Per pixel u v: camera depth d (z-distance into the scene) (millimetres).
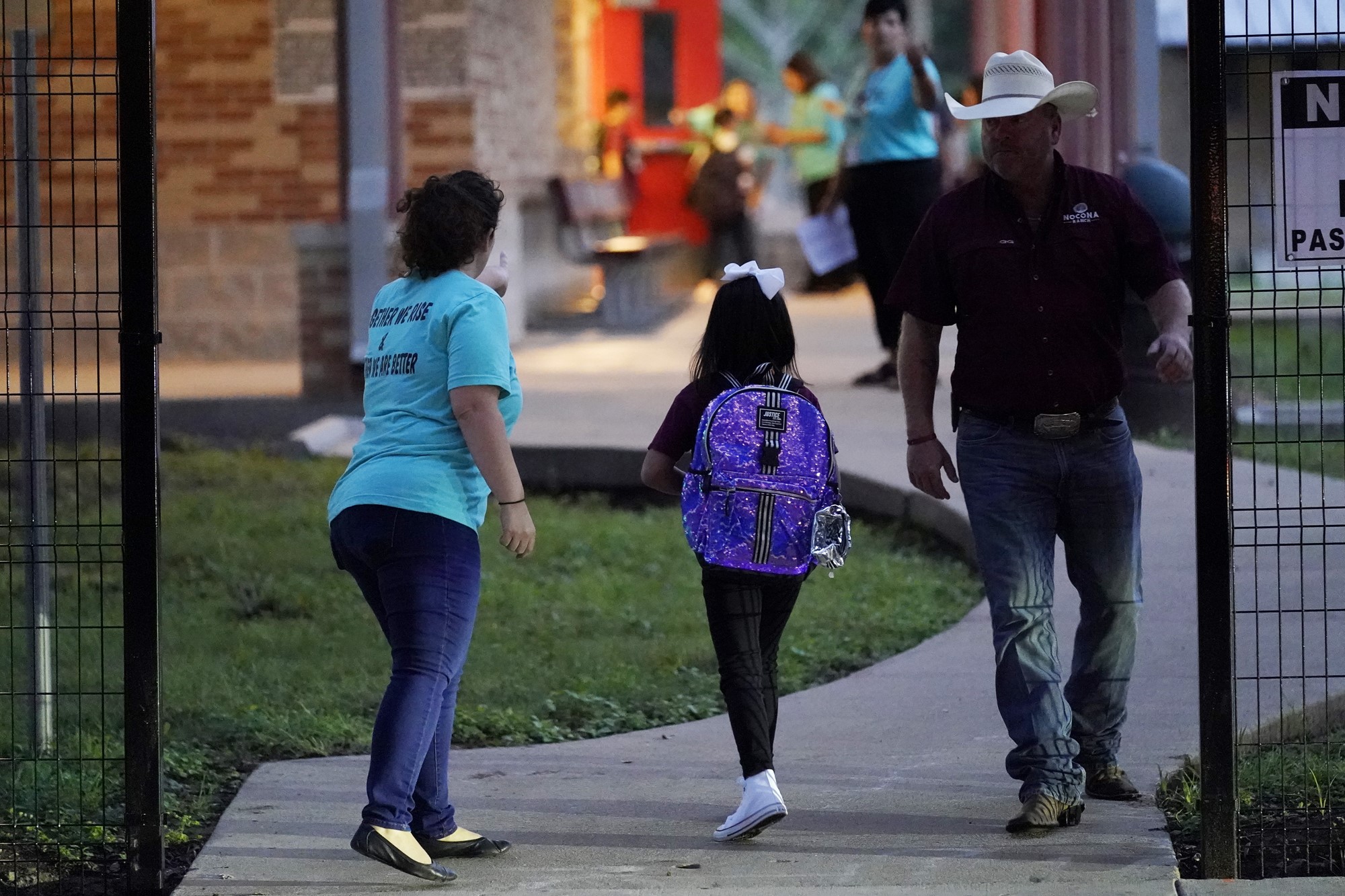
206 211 54719
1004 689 15398
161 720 14555
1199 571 14109
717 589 15320
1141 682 19859
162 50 54031
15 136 17531
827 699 20188
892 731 18812
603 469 34844
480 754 18641
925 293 15859
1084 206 15336
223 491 34281
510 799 16906
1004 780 17000
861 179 40906
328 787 17328
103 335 46188
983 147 15516
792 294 74188
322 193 54500
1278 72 13930
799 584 15469
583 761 18297
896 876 14375
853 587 26375
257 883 14570
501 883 14477
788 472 15109
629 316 61344
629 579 27828
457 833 15180
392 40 46062
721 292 15703
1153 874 14219
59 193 49062
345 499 14375
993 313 15383
